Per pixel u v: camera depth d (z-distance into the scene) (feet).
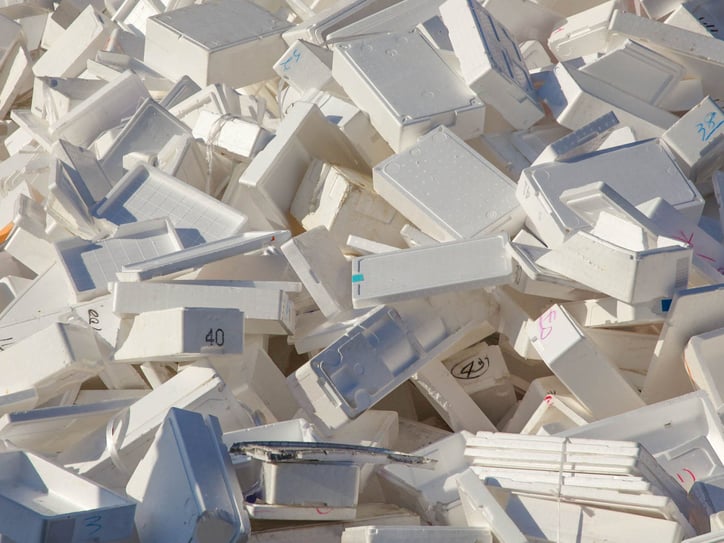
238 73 25.32
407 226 21.26
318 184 21.88
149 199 22.16
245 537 17.19
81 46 27.20
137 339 19.48
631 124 22.53
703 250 20.42
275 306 19.77
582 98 22.40
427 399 20.90
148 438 18.66
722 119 21.56
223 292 19.83
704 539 16.80
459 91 22.40
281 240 20.92
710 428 18.70
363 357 19.56
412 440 20.07
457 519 18.31
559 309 19.47
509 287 20.35
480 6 23.02
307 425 18.61
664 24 23.32
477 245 19.93
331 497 17.78
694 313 19.24
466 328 20.20
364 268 19.99
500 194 21.18
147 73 25.89
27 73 27.84
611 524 17.46
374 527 17.29
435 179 21.26
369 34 24.79
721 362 19.44
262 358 20.06
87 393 20.06
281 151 21.83
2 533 16.89
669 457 18.53
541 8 24.98
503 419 20.77
